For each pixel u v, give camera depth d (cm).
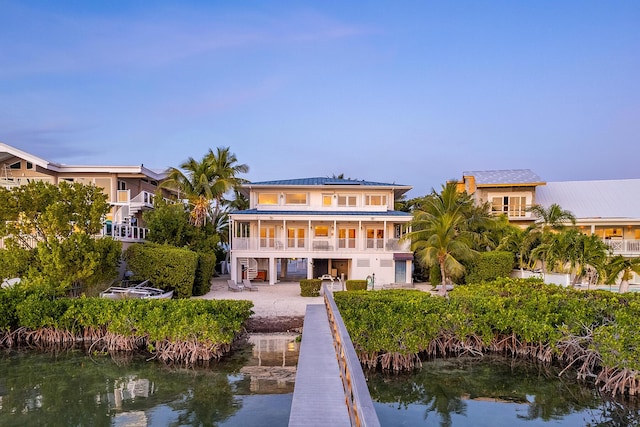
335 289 2666
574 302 1363
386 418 983
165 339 1405
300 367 763
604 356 1116
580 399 1081
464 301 1474
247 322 1730
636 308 1284
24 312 1513
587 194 3978
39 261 1792
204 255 2634
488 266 2852
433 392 1134
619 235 3559
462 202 3256
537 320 1374
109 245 1959
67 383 1180
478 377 1240
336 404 578
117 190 3366
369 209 3462
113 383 1177
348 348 530
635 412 1003
